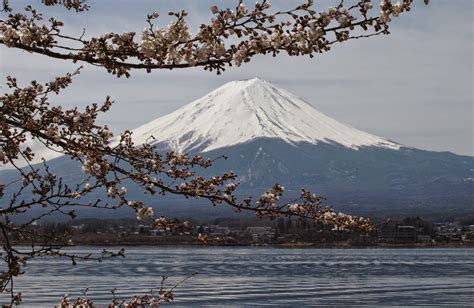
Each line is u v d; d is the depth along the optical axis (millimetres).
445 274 142000
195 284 112312
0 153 6996
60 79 7398
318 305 83938
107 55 6582
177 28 6379
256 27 6316
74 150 7266
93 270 146125
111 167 7332
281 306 82438
